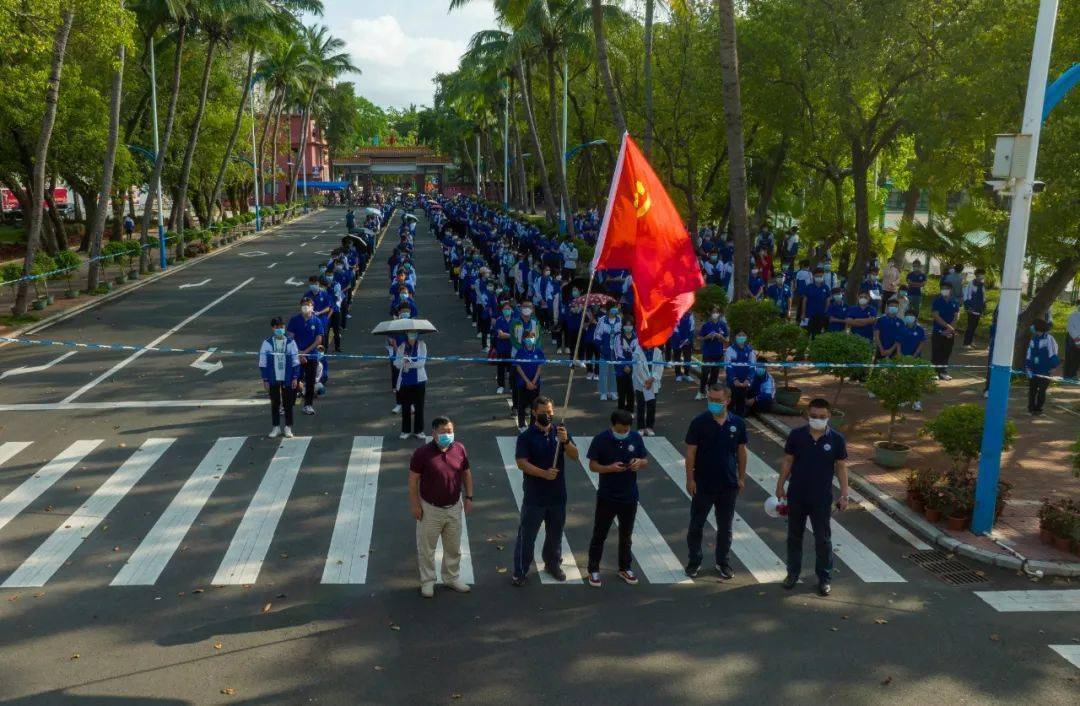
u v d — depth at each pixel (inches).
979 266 1053.8
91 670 277.4
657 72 1348.4
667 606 328.5
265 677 275.4
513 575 348.2
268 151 3412.9
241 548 372.5
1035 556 371.6
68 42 974.4
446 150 4185.5
